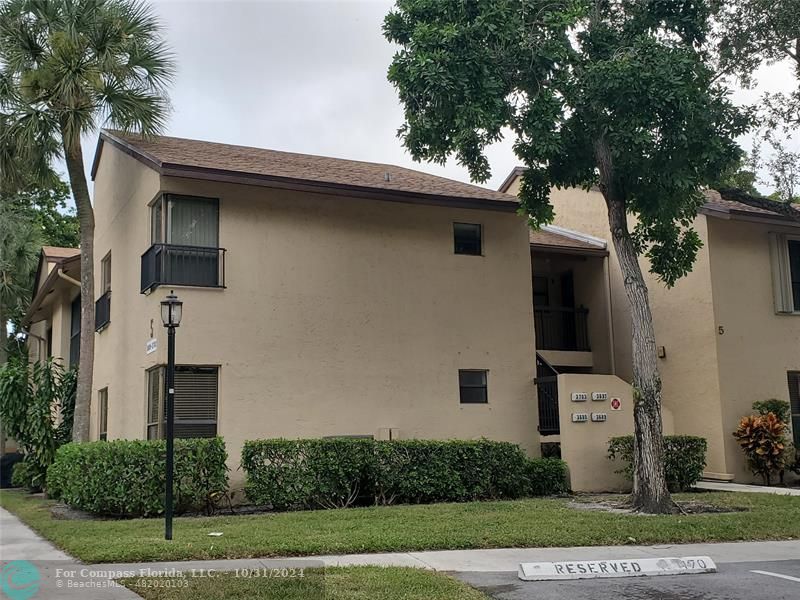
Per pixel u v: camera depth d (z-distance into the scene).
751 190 16.28
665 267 14.54
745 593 7.27
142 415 14.37
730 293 17.89
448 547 9.11
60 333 23.33
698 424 17.75
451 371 16.12
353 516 11.24
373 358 15.39
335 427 14.81
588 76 12.03
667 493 12.14
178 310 9.86
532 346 17.08
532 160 14.10
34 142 15.09
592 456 15.54
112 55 15.13
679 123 12.15
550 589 7.35
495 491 14.15
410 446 13.48
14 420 17.62
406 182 17.34
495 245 17.11
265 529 9.95
